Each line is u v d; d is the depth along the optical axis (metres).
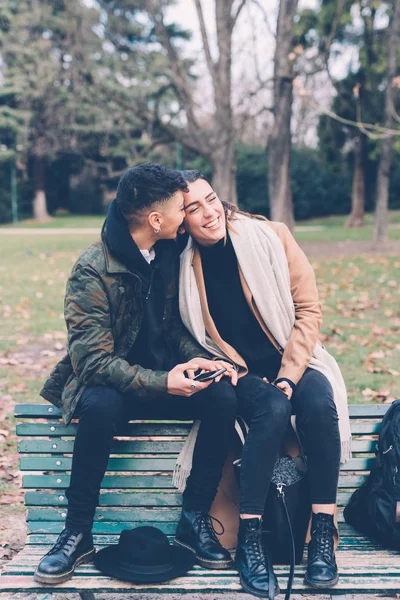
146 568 2.36
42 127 37.19
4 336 8.29
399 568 2.43
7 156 38.88
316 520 2.47
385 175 17.84
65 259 16.83
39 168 42.88
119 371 2.48
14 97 37.19
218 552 2.47
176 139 18.33
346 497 2.84
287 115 16.86
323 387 2.57
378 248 17.92
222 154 17.78
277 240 2.77
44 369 6.79
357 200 29.72
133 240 2.54
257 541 2.40
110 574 2.36
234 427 2.62
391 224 31.81
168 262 2.71
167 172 2.55
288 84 16.44
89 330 2.51
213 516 2.72
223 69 16.75
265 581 2.29
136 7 18.62
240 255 2.73
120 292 2.55
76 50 18.89
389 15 21.09
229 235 2.75
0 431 4.90
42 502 2.71
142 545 2.40
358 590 2.30
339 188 39.81
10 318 9.44
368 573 2.38
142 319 2.62
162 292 2.70
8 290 11.80
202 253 2.80
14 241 23.55
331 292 11.04
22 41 34.56
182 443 2.70
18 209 45.03
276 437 2.46
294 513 2.47
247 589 2.29
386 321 8.80
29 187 45.91
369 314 9.32
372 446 2.76
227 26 16.14
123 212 2.56
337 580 2.32
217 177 17.94
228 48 16.48
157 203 2.53
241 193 37.53
